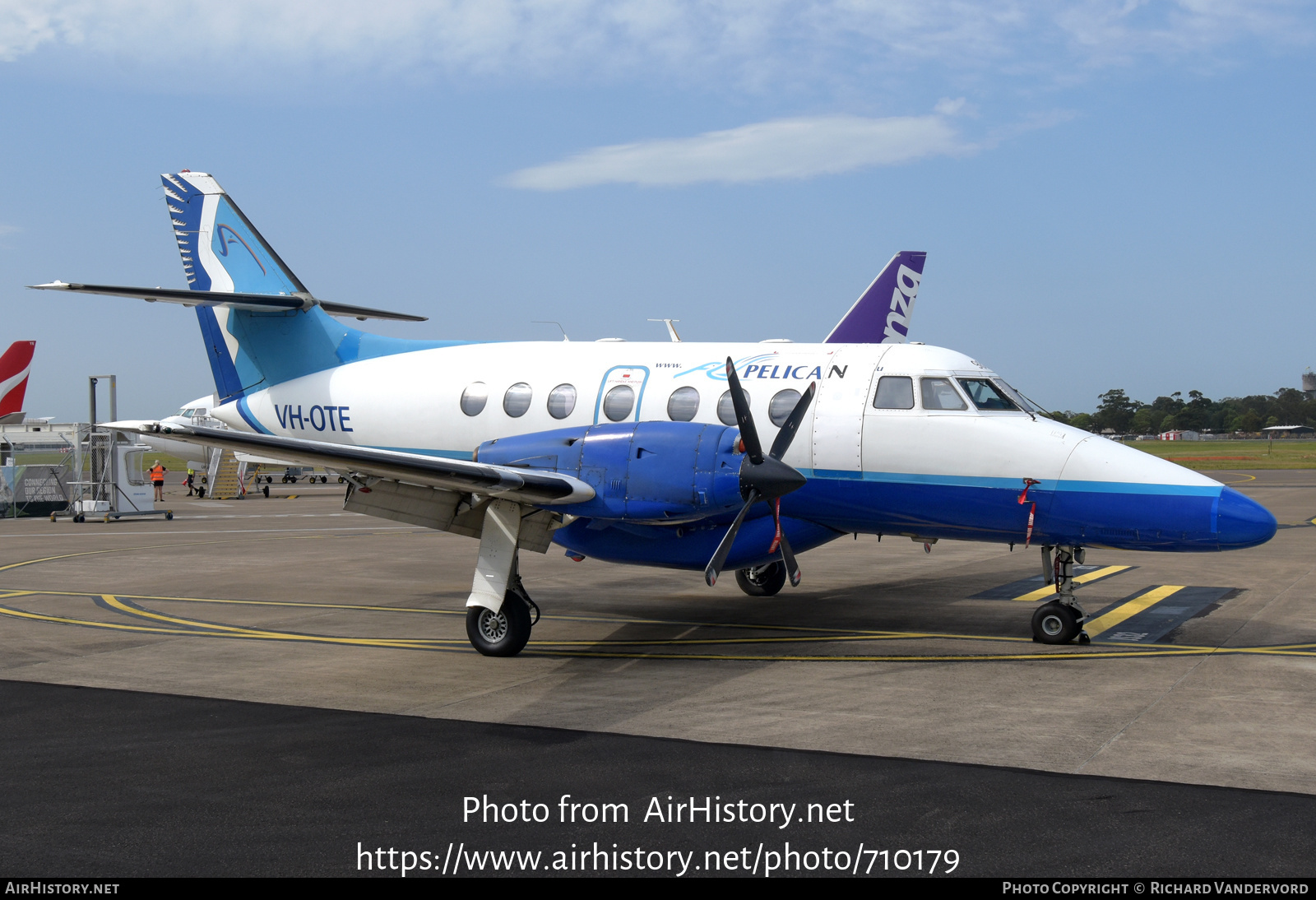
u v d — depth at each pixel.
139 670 9.33
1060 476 10.02
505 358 13.01
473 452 12.74
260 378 14.55
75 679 8.99
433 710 7.88
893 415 10.71
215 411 14.79
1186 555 18.14
